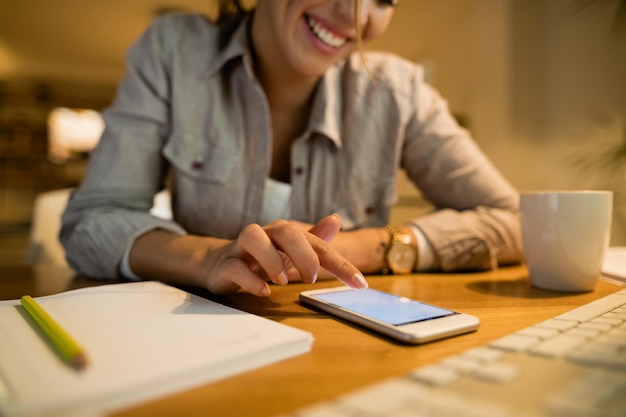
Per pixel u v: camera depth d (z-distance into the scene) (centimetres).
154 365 21
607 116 149
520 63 189
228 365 23
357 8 62
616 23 135
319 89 81
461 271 64
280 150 87
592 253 46
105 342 25
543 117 182
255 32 75
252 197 78
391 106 84
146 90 73
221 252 44
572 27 166
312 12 64
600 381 19
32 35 295
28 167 361
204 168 77
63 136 367
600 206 45
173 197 82
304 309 39
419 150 85
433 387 19
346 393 20
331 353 27
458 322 31
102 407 18
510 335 27
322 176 83
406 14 241
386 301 39
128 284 43
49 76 366
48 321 27
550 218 47
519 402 17
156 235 56
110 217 58
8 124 359
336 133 81
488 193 77
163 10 262
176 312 32
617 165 138
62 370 21
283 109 84
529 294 46
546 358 22
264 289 37
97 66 352
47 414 17
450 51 235
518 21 190
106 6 257
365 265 59
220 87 77
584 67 160
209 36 79
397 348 28
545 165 179
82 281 57
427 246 62
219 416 18
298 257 38
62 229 65
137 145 71
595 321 29
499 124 198
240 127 77
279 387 21
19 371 20
